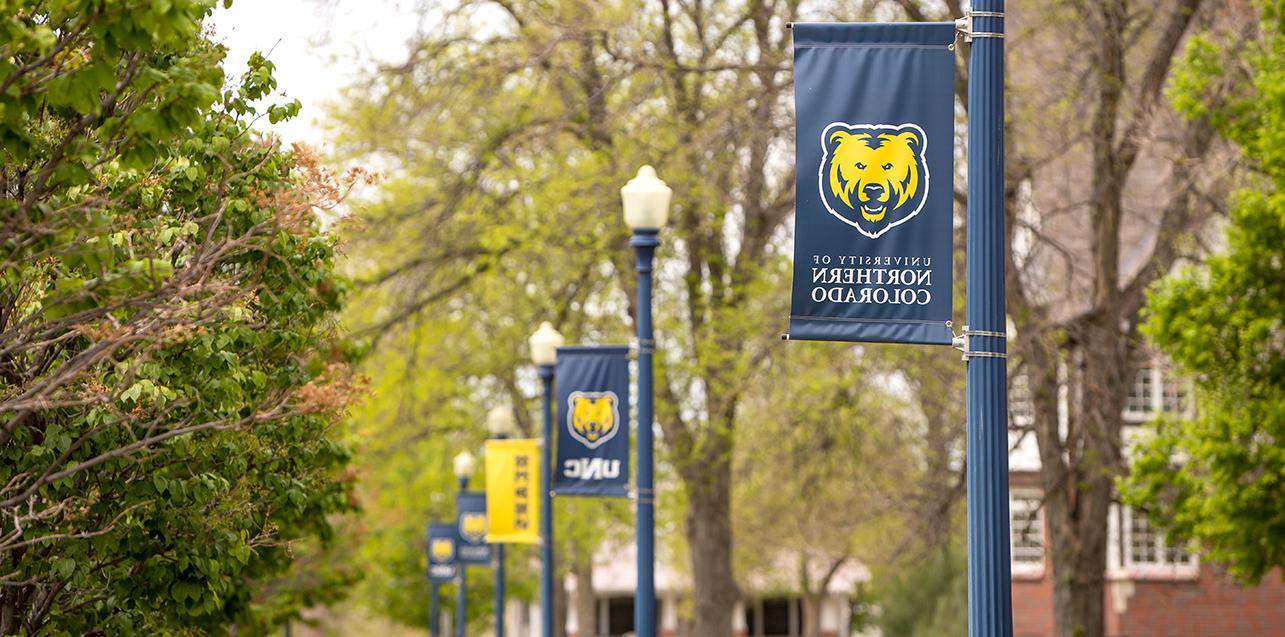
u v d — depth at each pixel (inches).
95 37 642.8
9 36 597.3
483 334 2422.5
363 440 1581.0
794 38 753.6
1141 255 2353.6
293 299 955.3
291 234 916.6
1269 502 1596.9
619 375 1409.9
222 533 924.0
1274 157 1461.6
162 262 684.1
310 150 914.1
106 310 685.9
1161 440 1679.4
